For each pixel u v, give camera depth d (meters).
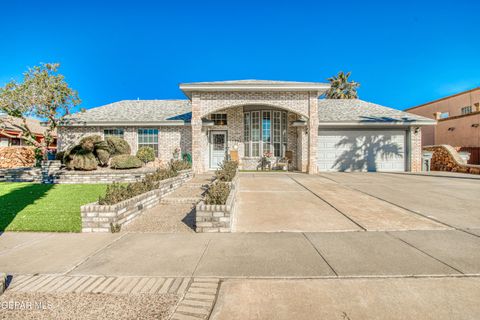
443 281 2.96
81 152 11.71
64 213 6.05
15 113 13.92
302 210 6.32
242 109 16.69
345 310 2.45
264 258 3.61
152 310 2.48
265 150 16.50
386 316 2.35
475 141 18.75
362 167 15.98
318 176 13.16
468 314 2.37
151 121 15.59
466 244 4.06
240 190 9.12
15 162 17.33
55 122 14.77
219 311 2.46
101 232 4.83
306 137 15.13
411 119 15.65
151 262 3.51
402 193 8.48
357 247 3.98
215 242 4.26
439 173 14.72
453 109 22.72
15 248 4.02
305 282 2.96
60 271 3.27
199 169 14.15
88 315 2.41
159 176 8.53
